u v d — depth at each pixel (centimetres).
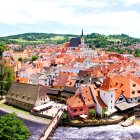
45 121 13250
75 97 13488
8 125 7981
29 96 15500
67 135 11444
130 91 14662
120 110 13750
